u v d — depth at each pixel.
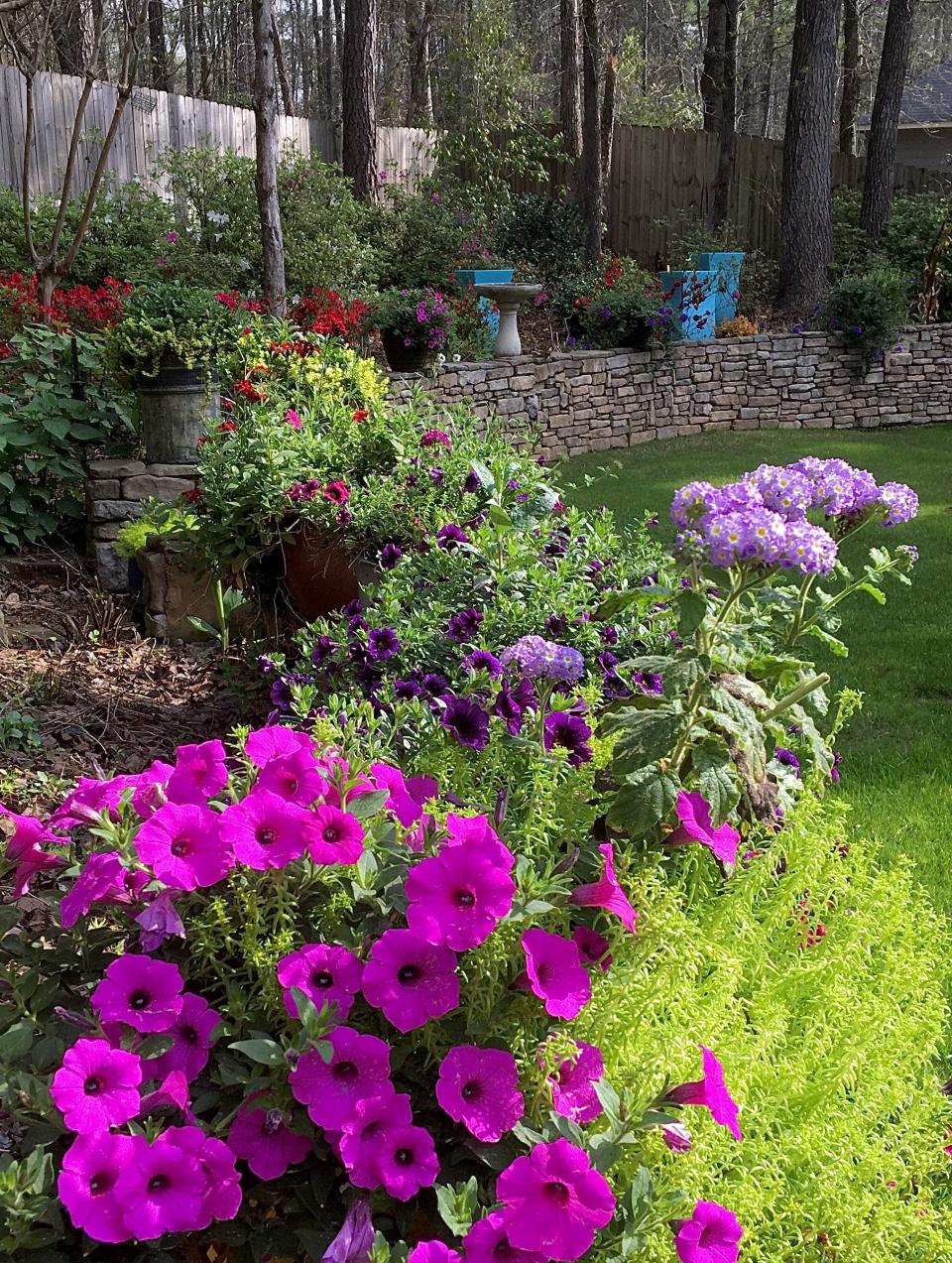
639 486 9.20
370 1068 1.57
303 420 4.98
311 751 1.97
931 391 13.29
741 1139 1.74
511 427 10.45
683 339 12.36
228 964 1.85
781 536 1.80
